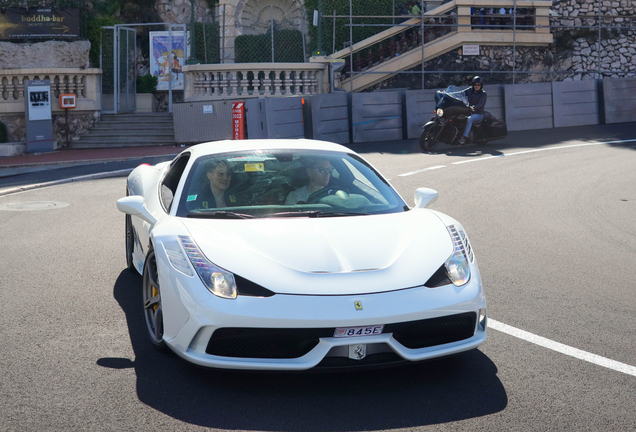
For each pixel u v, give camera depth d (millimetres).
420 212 4109
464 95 14477
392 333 3164
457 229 3848
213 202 4027
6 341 3965
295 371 3127
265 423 2939
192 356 3219
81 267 5816
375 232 3652
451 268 3443
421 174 11438
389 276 3273
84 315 4473
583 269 5848
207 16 26750
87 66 19594
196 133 17625
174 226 3693
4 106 18547
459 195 9578
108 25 20516
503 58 22078
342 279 3211
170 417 2986
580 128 18188
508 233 7277
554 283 5402
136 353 3781
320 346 3092
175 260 3395
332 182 4312
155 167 5773
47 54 19203
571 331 4242
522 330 4254
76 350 3816
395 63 21234
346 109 16984
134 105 21438
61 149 18625
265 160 4449
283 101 16547
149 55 25719
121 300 4820
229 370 3178
